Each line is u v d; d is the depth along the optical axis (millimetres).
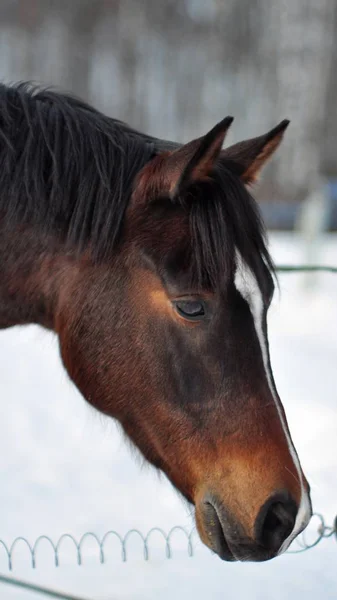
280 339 9141
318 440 6027
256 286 2570
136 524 4902
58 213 2760
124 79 26734
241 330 2551
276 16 26391
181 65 27422
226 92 27109
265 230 2688
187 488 2723
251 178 2900
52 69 27203
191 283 2541
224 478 2592
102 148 2766
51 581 4199
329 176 22906
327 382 7551
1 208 2801
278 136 2801
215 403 2582
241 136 25469
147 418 2717
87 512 5055
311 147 23812
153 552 4570
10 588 4094
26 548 4551
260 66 26594
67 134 2791
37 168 2770
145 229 2658
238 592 4148
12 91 2914
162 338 2621
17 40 28125
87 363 2764
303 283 11234
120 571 4348
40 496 5254
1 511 5000
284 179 23312
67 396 7395
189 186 2613
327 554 4559
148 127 26438
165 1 27875
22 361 8750
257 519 2537
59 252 2795
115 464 5871
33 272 2834
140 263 2648
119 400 2738
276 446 2576
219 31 27734
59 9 28203
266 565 4441
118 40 27703
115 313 2697
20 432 6398
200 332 2564
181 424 2641
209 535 2650
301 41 24375
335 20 24250
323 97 23969
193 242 2574
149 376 2658
